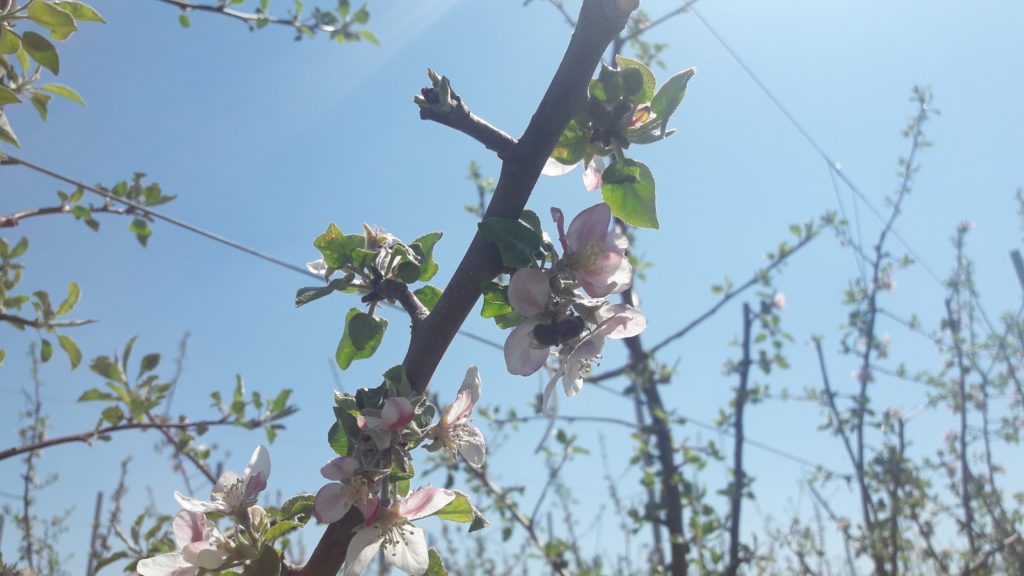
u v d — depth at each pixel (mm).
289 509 247
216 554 245
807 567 1092
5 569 543
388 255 276
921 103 1151
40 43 332
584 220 265
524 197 252
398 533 240
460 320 247
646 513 870
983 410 1208
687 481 863
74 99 416
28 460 860
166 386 631
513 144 251
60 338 570
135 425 616
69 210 684
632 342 965
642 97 280
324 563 237
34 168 629
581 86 249
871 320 1110
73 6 342
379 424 228
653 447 912
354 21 907
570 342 267
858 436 1051
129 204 730
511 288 249
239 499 251
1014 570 1103
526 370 259
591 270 258
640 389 944
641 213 282
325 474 228
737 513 861
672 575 837
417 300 272
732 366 971
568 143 283
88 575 737
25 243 589
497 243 244
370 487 228
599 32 242
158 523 493
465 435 251
